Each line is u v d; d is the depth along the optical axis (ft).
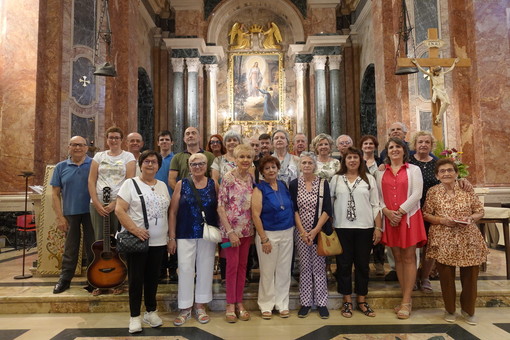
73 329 10.68
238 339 9.91
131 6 27.63
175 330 10.57
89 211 13.12
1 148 21.29
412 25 25.36
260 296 11.66
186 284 11.07
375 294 12.37
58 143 22.07
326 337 9.99
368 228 11.55
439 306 12.39
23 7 21.70
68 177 12.98
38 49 21.57
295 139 15.47
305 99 43.96
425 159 12.91
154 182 11.16
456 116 22.91
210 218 11.23
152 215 10.64
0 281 14.33
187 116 42.55
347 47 43.57
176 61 42.22
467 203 11.02
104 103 24.99
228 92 46.26
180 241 11.23
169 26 44.96
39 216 15.83
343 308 11.67
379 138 26.45
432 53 17.22
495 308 12.21
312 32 42.42
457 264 10.71
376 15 27.07
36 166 21.29
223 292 12.63
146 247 10.29
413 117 24.79
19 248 22.29
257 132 45.21
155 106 43.65
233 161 12.80
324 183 11.76
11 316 11.82
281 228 11.35
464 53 23.18
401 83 24.97
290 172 13.57
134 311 10.43
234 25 46.98
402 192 11.46
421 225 11.35
